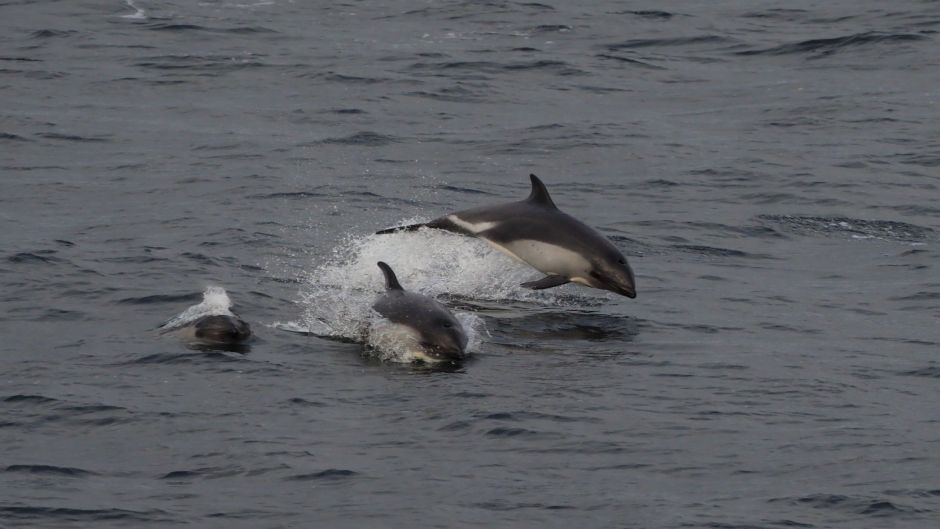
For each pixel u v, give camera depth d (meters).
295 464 40.22
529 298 59.50
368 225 73.62
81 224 72.06
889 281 64.50
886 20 141.50
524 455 41.22
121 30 134.38
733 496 38.28
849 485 38.97
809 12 147.62
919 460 40.78
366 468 40.03
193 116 104.31
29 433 42.38
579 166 91.44
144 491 38.34
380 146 95.88
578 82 118.62
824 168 91.06
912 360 51.44
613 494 38.41
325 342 51.94
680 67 125.62
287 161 90.44
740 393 47.09
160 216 74.12
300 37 134.12
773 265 67.75
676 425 43.75
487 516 37.00
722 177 88.56
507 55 128.25
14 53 124.06
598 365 50.12
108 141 95.50
